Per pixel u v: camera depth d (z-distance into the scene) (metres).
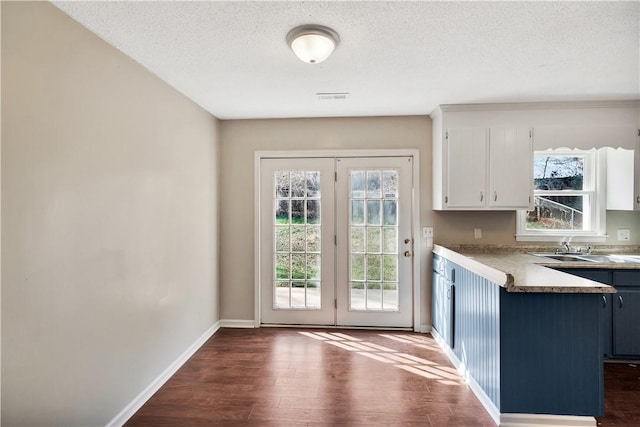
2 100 1.36
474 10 1.66
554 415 2.01
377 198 3.66
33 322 1.49
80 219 1.75
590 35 1.90
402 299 3.65
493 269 2.11
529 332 2.03
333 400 2.34
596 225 3.46
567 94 2.90
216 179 3.65
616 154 3.30
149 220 2.38
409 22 1.77
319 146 3.68
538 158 3.57
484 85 2.69
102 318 1.92
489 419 2.13
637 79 2.57
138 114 2.25
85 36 1.79
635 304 2.81
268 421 2.12
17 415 1.43
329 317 3.74
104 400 1.94
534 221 3.56
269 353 3.09
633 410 2.23
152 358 2.42
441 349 3.16
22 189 1.44
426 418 2.14
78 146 1.74
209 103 3.15
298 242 3.75
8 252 1.38
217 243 3.69
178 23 1.77
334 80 2.59
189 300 3.01
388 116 3.60
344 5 1.62
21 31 1.43
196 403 2.31
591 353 2.00
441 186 3.23
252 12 1.68
